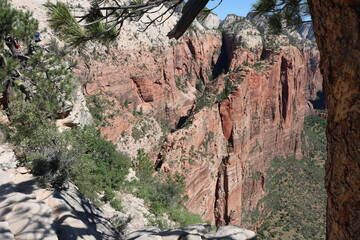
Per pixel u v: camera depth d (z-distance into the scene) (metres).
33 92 13.44
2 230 4.45
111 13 4.26
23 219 4.95
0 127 9.48
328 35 2.10
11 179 6.53
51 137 8.57
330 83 2.17
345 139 2.03
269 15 6.86
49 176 6.92
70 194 7.10
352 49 1.85
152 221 12.80
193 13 3.93
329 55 2.13
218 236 5.76
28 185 6.57
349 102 1.95
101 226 6.61
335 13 1.96
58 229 5.17
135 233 6.44
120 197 13.51
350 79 1.90
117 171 15.90
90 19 4.43
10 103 10.77
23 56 13.33
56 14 4.01
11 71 11.76
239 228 6.11
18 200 5.50
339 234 2.16
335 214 2.20
